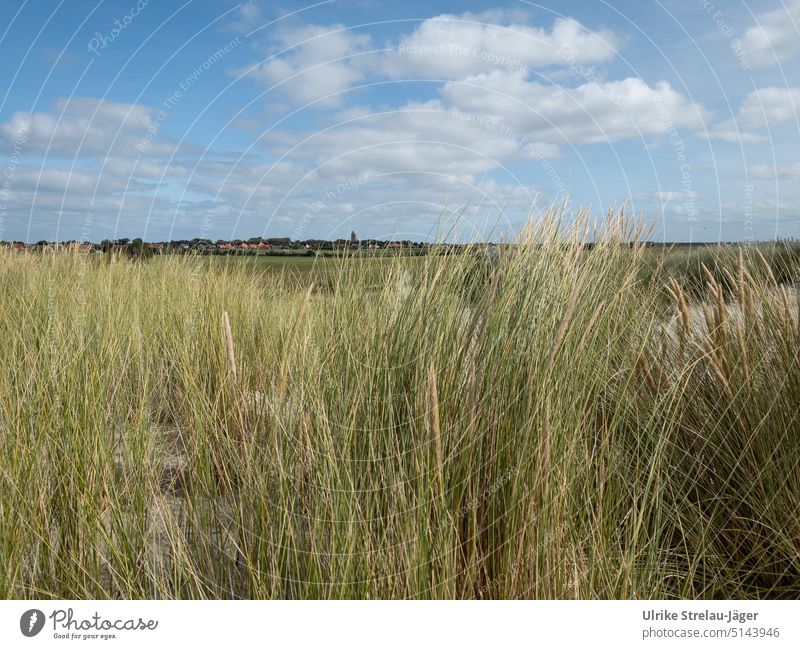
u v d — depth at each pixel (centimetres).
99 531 196
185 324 351
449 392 198
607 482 220
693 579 232
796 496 230
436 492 179
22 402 228
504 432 192
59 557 193
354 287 239
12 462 207
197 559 198
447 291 221
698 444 262
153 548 200
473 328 204
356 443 196
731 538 244
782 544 225
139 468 216
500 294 212
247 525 200
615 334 265
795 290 269
